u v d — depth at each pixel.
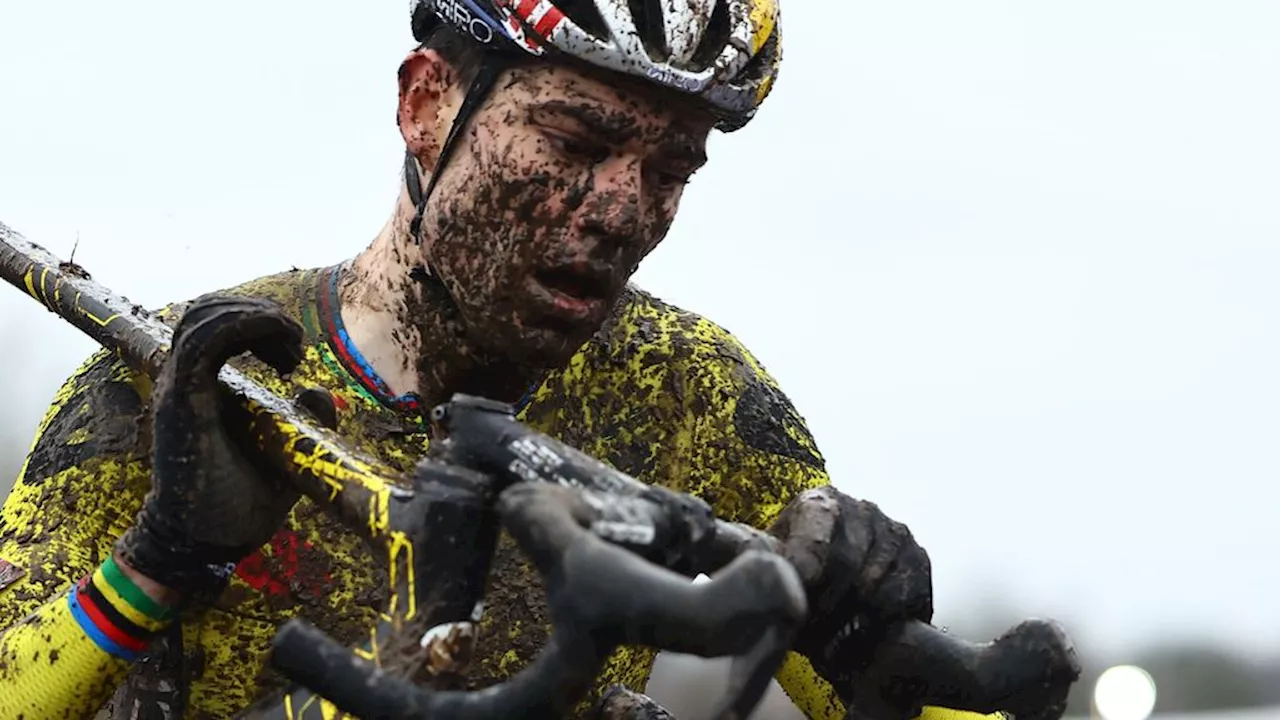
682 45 6.04
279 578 6.44
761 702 4.00
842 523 5.02
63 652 5.68
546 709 4.19
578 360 6.89
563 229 6.12
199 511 5.33
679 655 4.19
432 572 4.80
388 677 4.42
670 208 6.25
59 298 6.23
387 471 5.24
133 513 6.38
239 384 5.46
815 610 5.02
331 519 6.48
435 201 6.29
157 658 6.46
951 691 5.09
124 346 6.05
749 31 6.13
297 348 5.35
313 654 4.45
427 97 6.39
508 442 4.68
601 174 6.10
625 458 6.91
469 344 6.45
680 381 7.02
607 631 4.09
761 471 7.09
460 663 4.80
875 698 5.20
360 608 6.46
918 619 5.13
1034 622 5.07
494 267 6.20
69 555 6.25
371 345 6.59
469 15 6.13
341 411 6.54
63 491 6.36
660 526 4.38
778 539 5.03
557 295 6.18
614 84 6.01
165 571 5.51
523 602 6.57
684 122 6.11
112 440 6.38
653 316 7.11
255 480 5.38
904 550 5.09
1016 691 5.05
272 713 6.01
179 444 5.27
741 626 3.98
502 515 4.27
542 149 6.09
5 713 5.71
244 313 5.23
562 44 5.96
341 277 6.75
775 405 7.20
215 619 6.43
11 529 6.37
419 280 6.43
